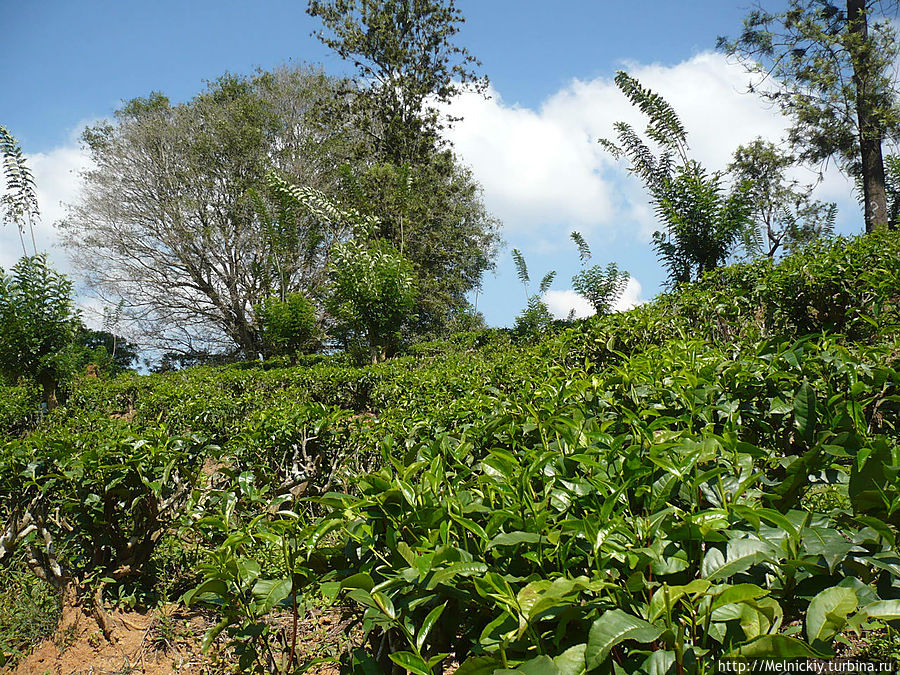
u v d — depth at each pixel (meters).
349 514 1.68
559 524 1.32
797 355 2.25
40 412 11.62
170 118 26.12
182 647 3.07
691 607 1.09
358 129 25.47
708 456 1.53
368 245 16.31
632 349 5.39
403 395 5.73
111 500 3.40
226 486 3.85
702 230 10.73
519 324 15.79
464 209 25.61
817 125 15.38
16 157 11.99
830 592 1.08
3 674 2.89
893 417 2.24
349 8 22.97
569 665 1.04
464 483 1.88
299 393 9.62
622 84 12.14
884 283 4.80
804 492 1.82
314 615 3.16
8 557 3.80
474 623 1.38
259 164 25.52
